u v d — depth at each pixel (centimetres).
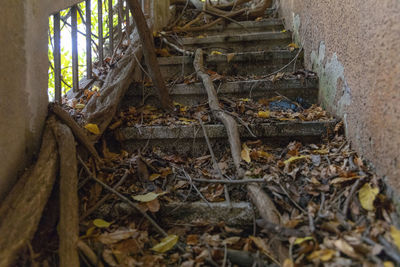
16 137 121
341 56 168
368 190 116
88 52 213
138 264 104
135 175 149
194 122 185
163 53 282
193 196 139
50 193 119
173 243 114
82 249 106
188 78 242
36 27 133
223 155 171
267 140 175
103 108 175
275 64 259
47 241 113
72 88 206
